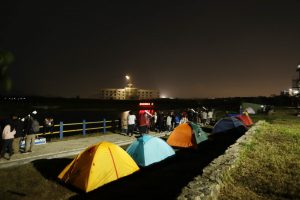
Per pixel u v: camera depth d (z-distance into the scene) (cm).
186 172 1027
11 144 1062
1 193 775
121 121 1980
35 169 998
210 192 630
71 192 816
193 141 1456
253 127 1912
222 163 883
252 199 669
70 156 1216
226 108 5156
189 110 2631
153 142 1152
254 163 970
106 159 888
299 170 901
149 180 934
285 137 1561
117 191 828
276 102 6806
